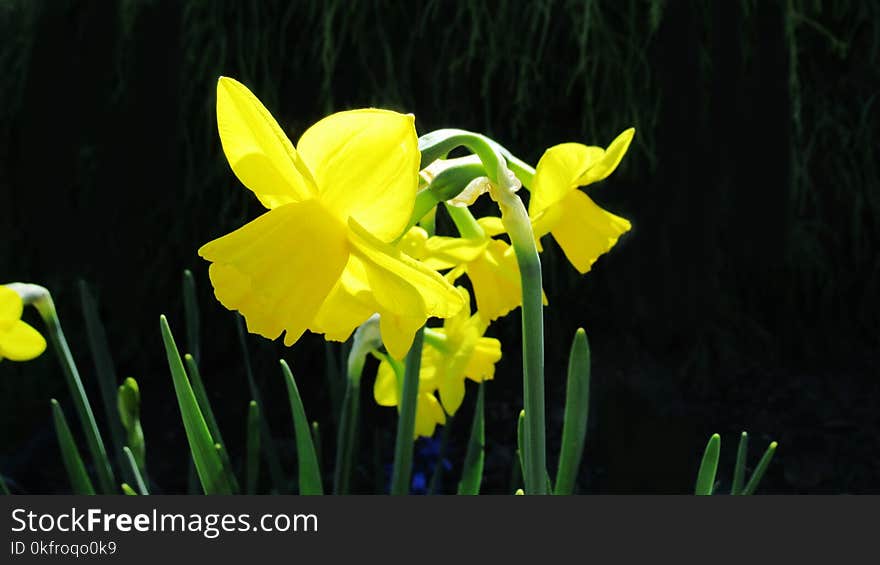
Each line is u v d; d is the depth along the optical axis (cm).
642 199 126
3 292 77
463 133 67
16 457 120
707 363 125
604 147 126
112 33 130
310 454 81
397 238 65
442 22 126
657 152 125
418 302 64
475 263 75
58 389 134
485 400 128
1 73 135
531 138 129
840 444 112
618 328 128
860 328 135
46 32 131
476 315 80
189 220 133
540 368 68
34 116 132
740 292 134
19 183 135
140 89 129
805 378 126
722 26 125
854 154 133
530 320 68
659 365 122
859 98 132
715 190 125
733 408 120
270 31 128
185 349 137
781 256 127
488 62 124
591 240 72
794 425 116
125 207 132
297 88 128
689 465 95
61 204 134
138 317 135
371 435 124
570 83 123
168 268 135
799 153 129
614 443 96
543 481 69
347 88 127
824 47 132
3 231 136
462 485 85
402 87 126
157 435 122
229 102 63
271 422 126
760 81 125
